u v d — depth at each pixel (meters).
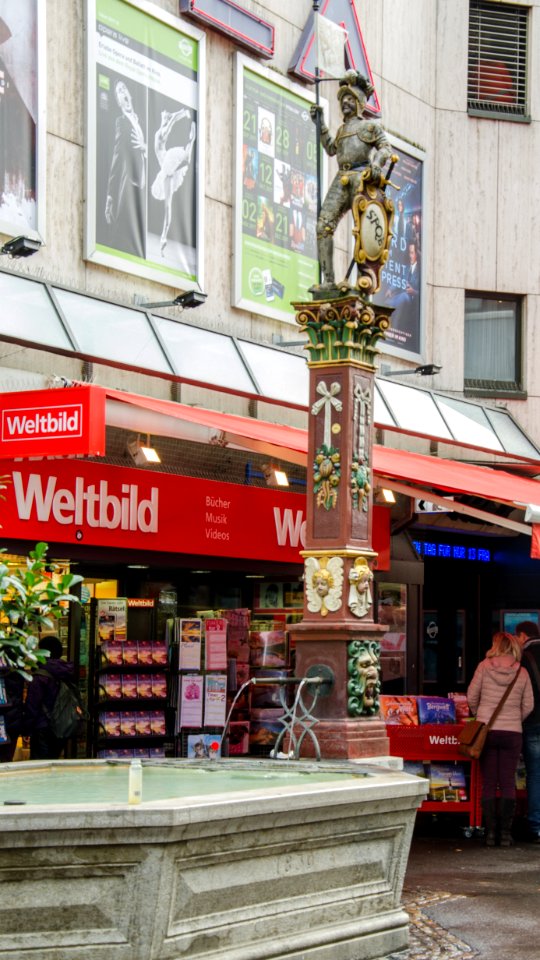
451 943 7.81
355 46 16.62
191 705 13.08
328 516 8.88
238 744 13.70
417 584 17.70
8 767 6.60
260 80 14.95
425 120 18.56
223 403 14.34
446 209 18.84
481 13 19.48
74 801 5.53
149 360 12.41
